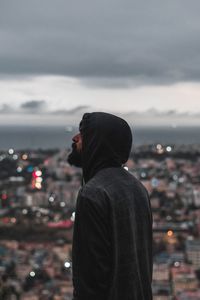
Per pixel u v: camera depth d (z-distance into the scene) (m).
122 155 4.11
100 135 4.07
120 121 4.11
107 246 3.89
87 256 3.87
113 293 3.87
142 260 4.03
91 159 4.07
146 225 4.09
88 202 3.91
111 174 4.04
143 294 3.99
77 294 3.88
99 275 3.86
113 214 3.92
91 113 4.14
